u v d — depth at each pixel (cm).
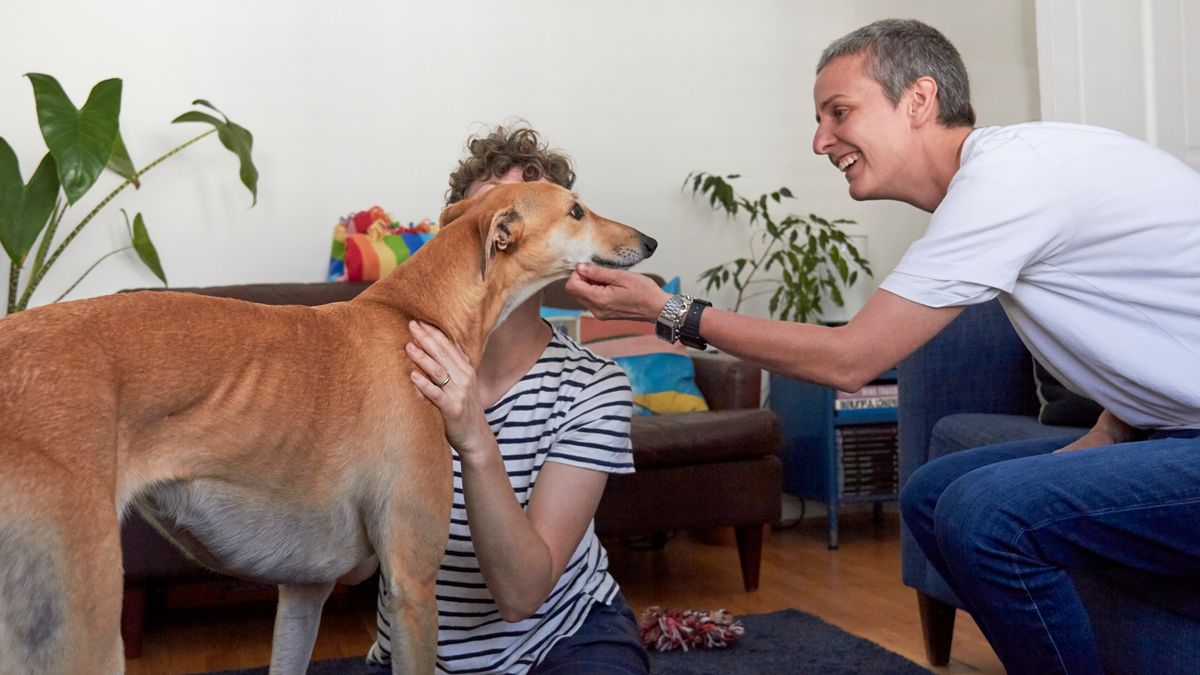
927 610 252
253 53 383
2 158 311
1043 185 148
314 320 129
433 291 139
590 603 154
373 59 398
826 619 296
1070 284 154
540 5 421
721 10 449
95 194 363
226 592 323
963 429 245
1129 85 319
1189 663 163
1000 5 385
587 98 429
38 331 105
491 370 150
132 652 274
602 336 379
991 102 393
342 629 297
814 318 455
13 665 96
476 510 125
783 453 427
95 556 100
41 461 98
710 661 256
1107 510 145
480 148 168
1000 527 146
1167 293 151
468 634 146
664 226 441
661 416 339
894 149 167
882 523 442
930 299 149
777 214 458
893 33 166
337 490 125
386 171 399
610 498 317
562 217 154
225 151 379
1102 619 183
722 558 382
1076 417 226
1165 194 151
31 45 358
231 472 117
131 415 109
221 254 379
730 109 451
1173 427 161
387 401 127
